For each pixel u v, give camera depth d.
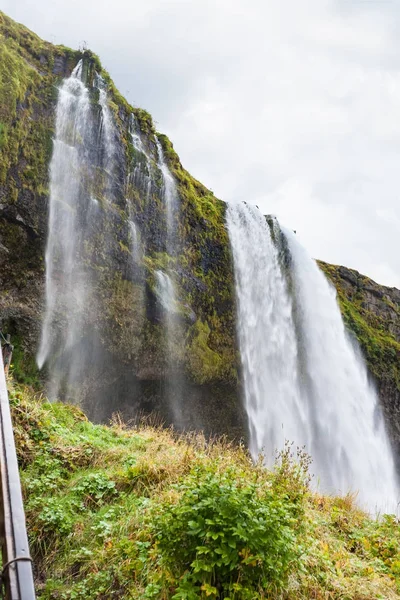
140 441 7.65
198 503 3.76
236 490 3.92
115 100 16.73
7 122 12.86
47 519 5.07
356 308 25.22
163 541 3.74
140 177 16.41
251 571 3.54
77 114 14.99
